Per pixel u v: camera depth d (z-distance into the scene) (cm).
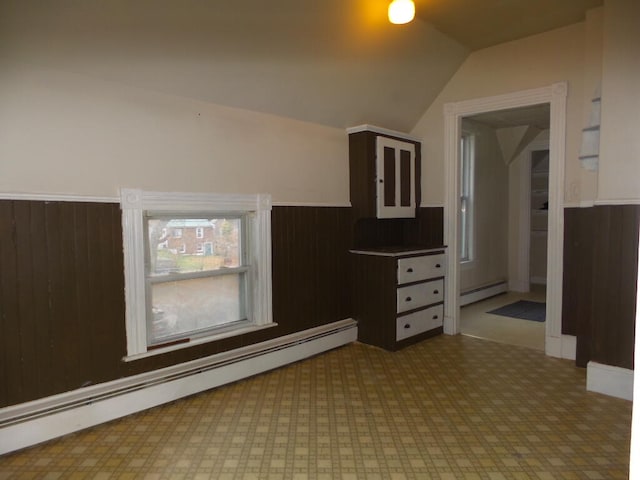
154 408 255
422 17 308
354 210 375
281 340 325
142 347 254
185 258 277
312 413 250
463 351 356
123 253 245
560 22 324
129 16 212
